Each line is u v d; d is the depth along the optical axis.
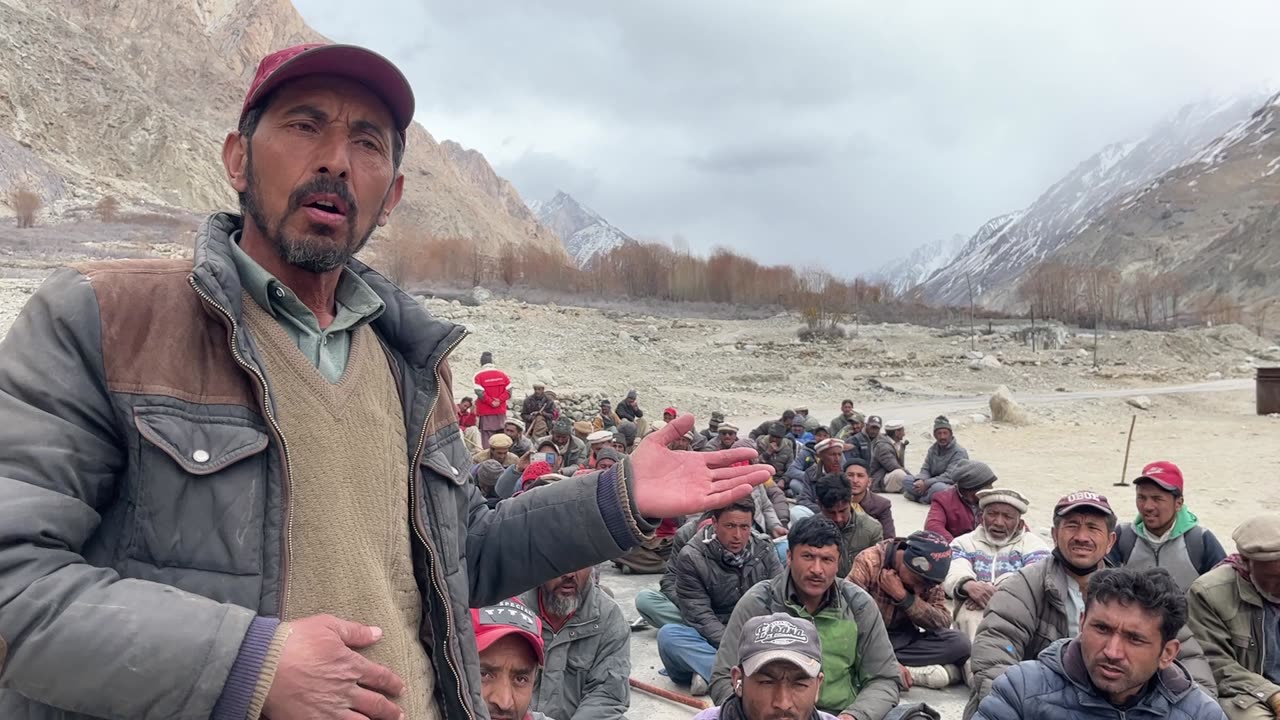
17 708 1.32
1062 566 5.04
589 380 30.86
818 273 66.19
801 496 11.34
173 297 1.43
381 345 1.81
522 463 10.18
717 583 6.12
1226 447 22.69
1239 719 4.52
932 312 65.25
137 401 1.34
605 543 1.85
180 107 154.62
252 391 1.45
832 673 4.84
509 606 3.24
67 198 92.06
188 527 1.33
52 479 1.24
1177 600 3.51
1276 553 4.52
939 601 6.14
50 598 1.14
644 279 60.78
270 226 1.59
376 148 1.68
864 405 33.28
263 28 196.50
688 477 1.92
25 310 1.36
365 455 1.58
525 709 3.22
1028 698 3.75
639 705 5.88
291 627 1.25
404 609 1.60
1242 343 59.09
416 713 1.52
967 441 24.30
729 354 41.72
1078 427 27.73
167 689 1.14
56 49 130.38
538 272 59.69
